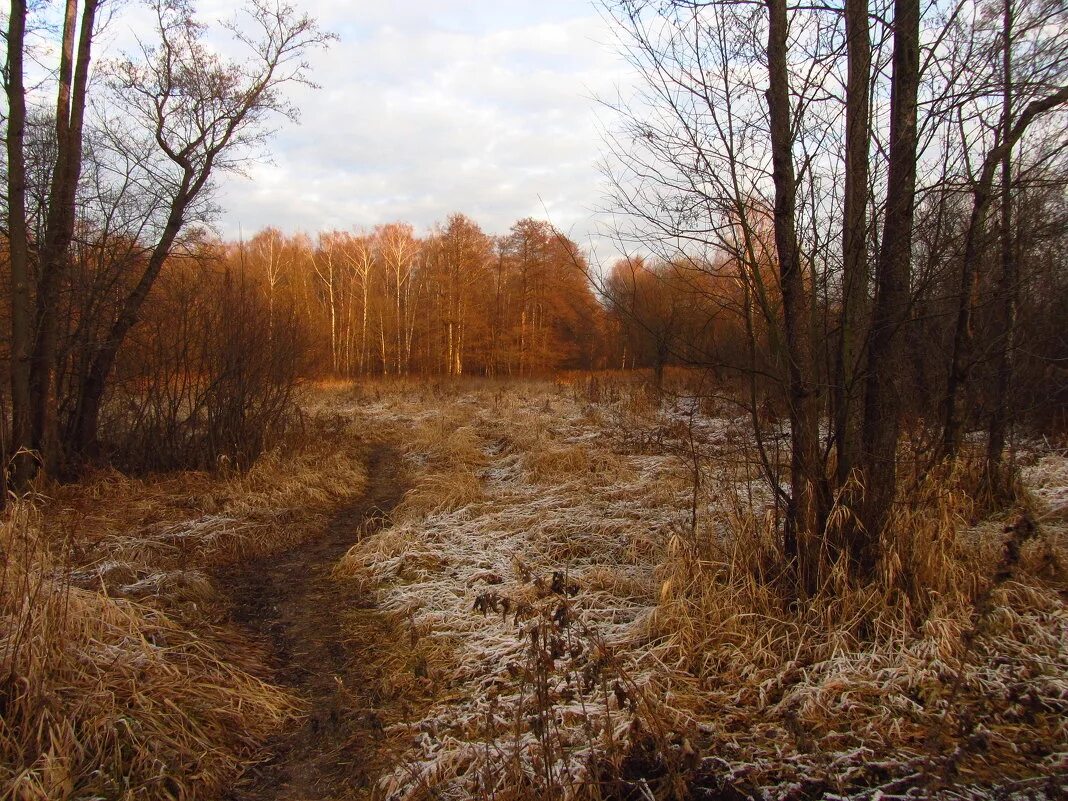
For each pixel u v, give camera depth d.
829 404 4.38
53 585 3.90
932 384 5.51
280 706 3.89
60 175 8.34
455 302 36.97
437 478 9.22
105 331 9.74
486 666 4.21
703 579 4.46
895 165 4.14
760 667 3.82
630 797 2.88
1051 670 3.51
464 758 3.21
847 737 3.16
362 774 3.24
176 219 10.35
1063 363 6.39
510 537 6.60
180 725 3.37
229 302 10.05
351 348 38.31
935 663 3.53
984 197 4.29
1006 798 2.56
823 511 4.30
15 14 7.29
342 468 10.12
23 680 3.13
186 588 5.47
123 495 8.23
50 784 2.84
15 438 7.63
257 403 10.96
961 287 4.97
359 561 6.29
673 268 4.52
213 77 10.50
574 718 3.45
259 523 7.46
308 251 40.19
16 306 7.54
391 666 4.39
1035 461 7.11
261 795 3.16
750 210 4.23
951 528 4.46
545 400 17.81
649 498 7.27
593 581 5.27
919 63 4.11
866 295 4.26
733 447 6.93
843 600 4.01
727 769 2.95
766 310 4.20
